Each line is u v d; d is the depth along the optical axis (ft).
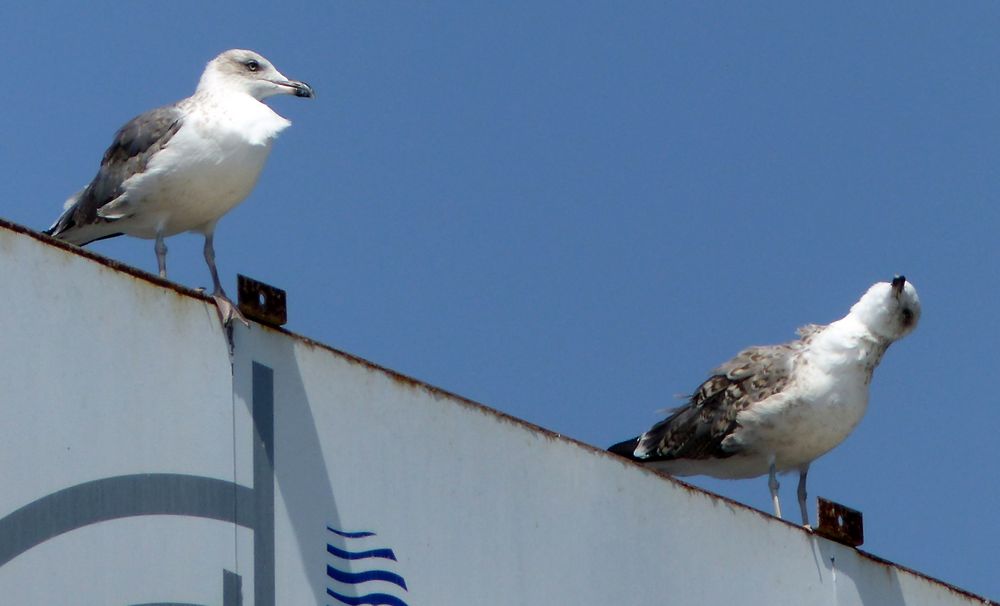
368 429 41.39
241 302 39.99
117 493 36.04
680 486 49.80
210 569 37.04
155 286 38.29
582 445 47.24
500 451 44.70
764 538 52.03
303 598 38.55
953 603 56.95
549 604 44.55
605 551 46.70
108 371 36.70
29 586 33.76
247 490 38.40
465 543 42.86
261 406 39.42
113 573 35.32
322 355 41.09
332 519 39.86
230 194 54.03
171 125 53.78
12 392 34.73
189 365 38.37
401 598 40.75
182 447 37.55
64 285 36.37
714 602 49.44
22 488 34.35
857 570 54.39
